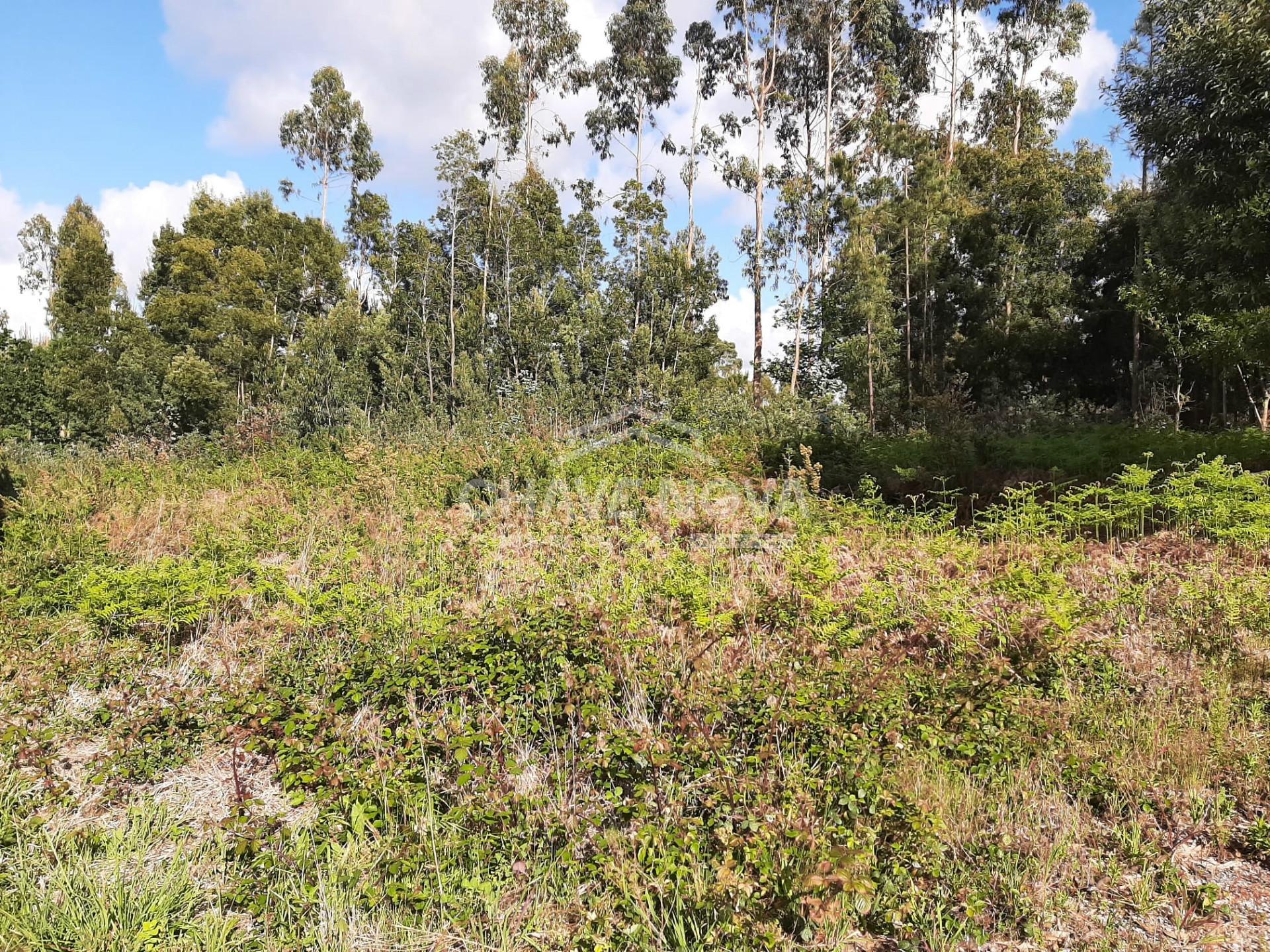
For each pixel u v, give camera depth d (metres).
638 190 26.12
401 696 3.94
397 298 25.03
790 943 2.38
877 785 2.94
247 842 2.87
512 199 26.36
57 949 2.49
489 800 3.11
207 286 29.12
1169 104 10.80
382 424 17.83
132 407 19.98
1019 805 3.08
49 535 7.13
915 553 6.01
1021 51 30.78
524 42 30.11
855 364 23.64
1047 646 3.88
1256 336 9.95
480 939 2.50
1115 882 2.71
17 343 24.62
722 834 2.62
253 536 7.80
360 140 35.50
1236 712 3.75
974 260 24.83
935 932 2.43
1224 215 10.17
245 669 4.71
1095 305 22.44
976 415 15.04
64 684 4.54
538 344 22.42
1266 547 6.05
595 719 3.42
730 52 30.73
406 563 6.68
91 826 3.18
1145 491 7.34
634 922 2.47
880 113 27.78
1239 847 2.89
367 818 3.05
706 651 3.93
